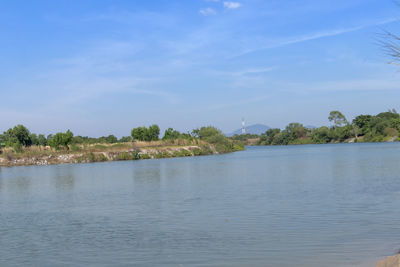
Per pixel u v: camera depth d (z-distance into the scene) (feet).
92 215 61.77
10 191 96.99
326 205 63.10
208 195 79.20
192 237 46.26
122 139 386.52
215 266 35.94
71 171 159.43
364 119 613.11
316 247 40.32
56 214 63.52
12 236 49.19
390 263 32.76
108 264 37.65
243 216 56.90
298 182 97.30
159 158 261.03
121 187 98.53
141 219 57.52
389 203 63.41
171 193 84.23
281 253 38.81
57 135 240.32
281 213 57.93
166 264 37.01
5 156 221.25
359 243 41.24
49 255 40.88
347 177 104.88
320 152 298.15
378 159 179.01
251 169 145.48
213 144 351.05
